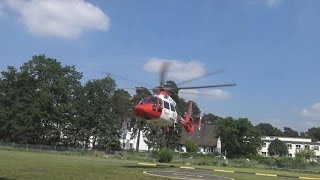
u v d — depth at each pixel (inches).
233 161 2893.7
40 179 725.9
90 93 4431.6
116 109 4598.9
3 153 2050.9
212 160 2822.3
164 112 1286.9
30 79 4128.9
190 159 2805.1
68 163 1375.5
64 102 4232.3
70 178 771.4
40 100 4010.8
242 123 4886.8
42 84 4180.6
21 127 3956.7
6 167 956.0
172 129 1401.3
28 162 1259.2
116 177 847.1
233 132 4881.9
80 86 4389.8
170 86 1363.2
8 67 4119.1
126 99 4722.0
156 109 1258.6
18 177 737.0
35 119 3993.6
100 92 4475.9
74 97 4370.1
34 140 4069.9
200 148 5383.9
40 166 1068.5
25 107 4040.4
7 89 4101.9
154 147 4480.8
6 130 4013.3
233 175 1275.8
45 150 3380.9
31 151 3115.2
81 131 4252.0
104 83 4483.3
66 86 4220.0
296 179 1331.2
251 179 1125.1
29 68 4141.2
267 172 1936.5
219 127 5118.1
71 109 4178.2
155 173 1050.7
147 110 1252.5
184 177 999.6
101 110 4399.6
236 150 4909.0
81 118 4286.4
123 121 4736.7
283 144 6781.5
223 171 1542.8
